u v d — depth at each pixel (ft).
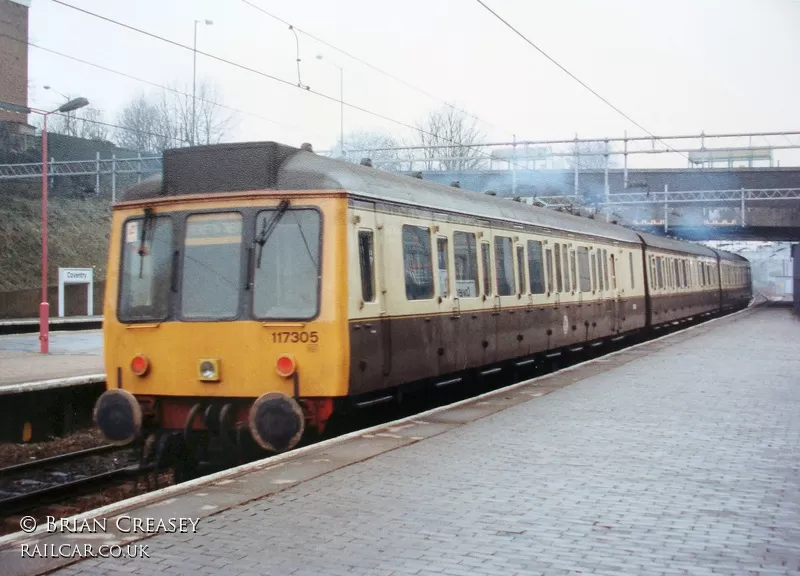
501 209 54.65
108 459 45.57
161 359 35.58
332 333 33.68
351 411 36.04
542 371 66.85
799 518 22.35
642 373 56.44
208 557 19.45
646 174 169.48
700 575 18.08
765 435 34.14
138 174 166.81
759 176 166.71
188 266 35.50
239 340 34.47
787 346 78.84
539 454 30.60
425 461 29.48
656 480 26.58
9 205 162.61
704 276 135.85
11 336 99.55
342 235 34.35
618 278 81.05
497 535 20.93
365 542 20.44
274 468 28.45
